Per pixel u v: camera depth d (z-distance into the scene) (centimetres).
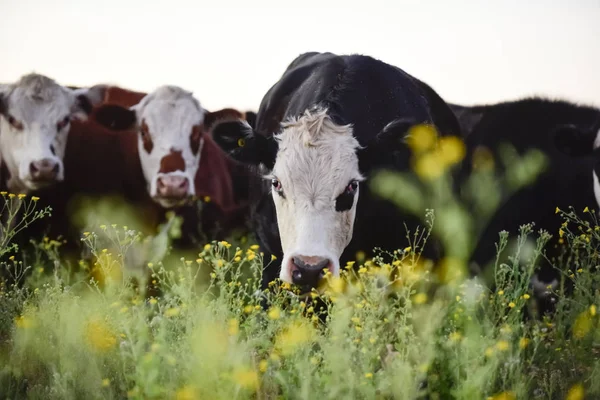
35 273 808
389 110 700
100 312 566
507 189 863
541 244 610
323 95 695
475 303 552
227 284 556
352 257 669
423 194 705
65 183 1025
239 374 432
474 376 458
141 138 1050
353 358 464
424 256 699
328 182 616
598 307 600
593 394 509
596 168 823
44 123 1011
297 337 477
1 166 1031
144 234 1025
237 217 1027
